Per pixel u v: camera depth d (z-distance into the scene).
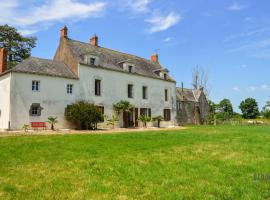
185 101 47.75
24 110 23.62
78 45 30.53
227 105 64.69
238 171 7.28
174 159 9.06
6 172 7.32
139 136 16.81
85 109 25.42
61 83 26.17
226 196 5.27
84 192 5.60
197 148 11.66
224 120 49.47
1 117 24.12
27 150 10.88
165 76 38.28
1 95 24.44
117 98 30.83
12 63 36.81
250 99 67.00
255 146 12.19
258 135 17.83
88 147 11.74
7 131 21.55
